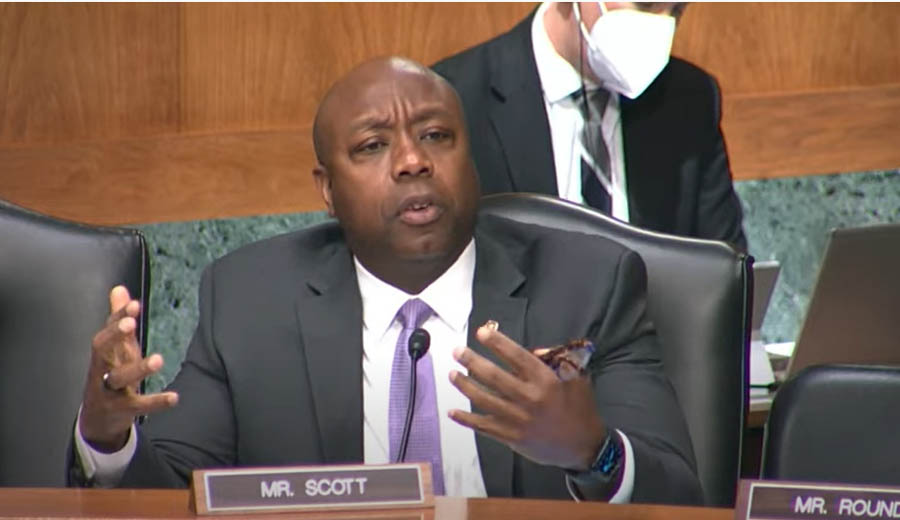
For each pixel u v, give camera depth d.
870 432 6.41
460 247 7.26
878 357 10.23
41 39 14.43
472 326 7.29
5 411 7.77
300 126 14.75
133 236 7.93
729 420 7.42
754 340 10.61
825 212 15.35
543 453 6.00
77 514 5.40
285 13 14.67
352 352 7.34
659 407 7.05
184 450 7.25
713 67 15.13
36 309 7.80
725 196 12.34
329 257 7.65
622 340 7.29
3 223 7.88
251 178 14.72
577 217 7.90
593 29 11.49
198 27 14.60
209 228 14.76
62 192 14.52
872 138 15.30
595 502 5.80
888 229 9.76
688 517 5.43
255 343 7.45
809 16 15.14
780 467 6.52
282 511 5.34
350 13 14.72
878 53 15.26
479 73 12.09
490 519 5.29
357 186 7.09
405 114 7.04
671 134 12.13
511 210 8.01
